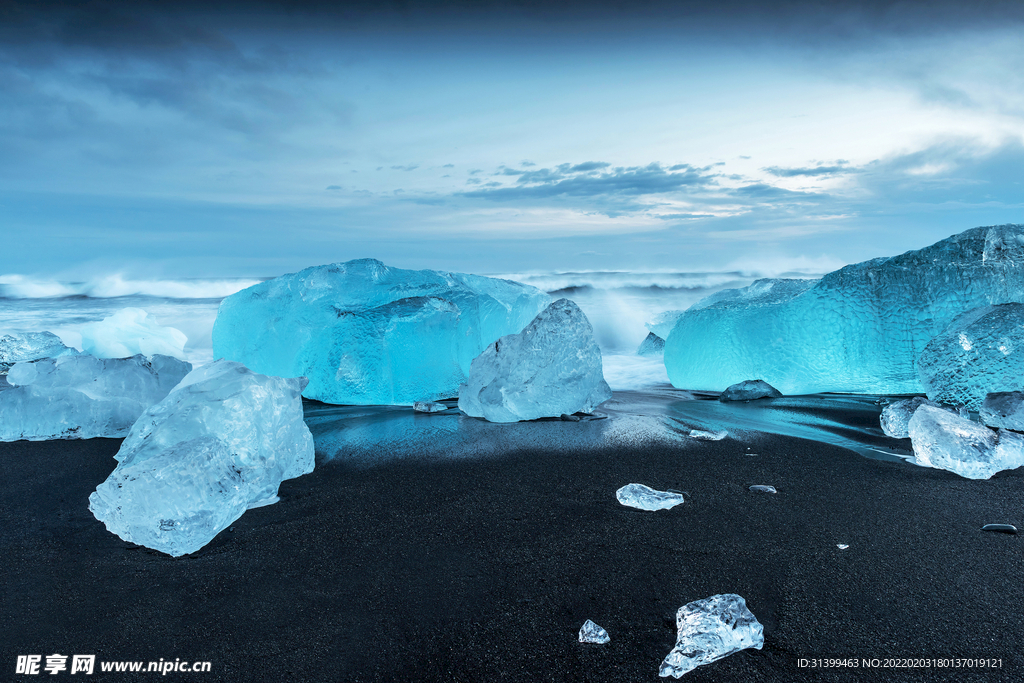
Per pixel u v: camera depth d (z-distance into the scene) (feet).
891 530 7.88
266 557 7.54
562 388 15.05
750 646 5.51
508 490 9.70
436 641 5.75
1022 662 5.23
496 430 13.79
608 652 5.52
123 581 7.05
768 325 18.17
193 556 7.62
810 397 17.15
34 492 10.06
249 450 9.73
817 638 5.63
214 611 6.38
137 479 7.89
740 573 6.84
